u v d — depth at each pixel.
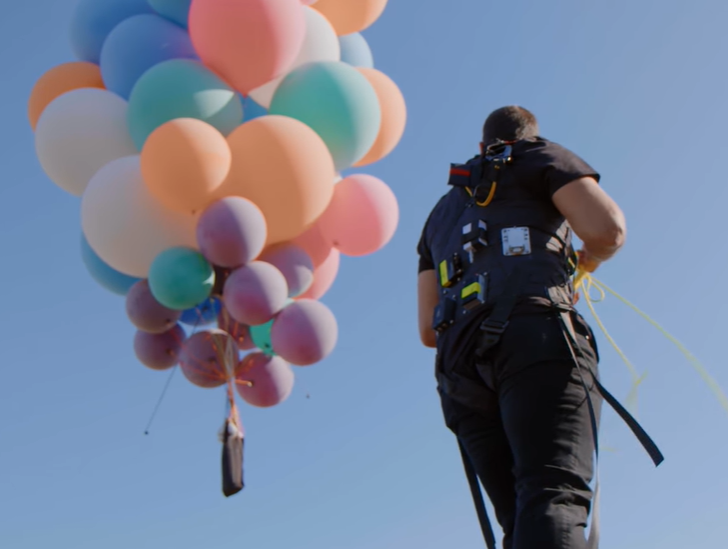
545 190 1.96
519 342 1.78
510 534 1.90
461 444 2.03
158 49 4.86
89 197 4.63
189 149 4.32
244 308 4.53
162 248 4.62
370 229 5.01
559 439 1.71
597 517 1.68
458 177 2.04
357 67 5.48
